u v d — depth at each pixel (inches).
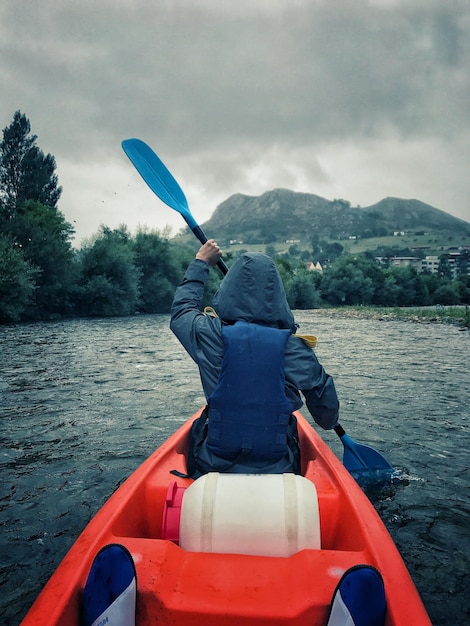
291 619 49.4
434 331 665.0
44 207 1269.7
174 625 50.4
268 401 72.1
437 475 145.8
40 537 110.8
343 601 46.4
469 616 85.4
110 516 68.6
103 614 48.1
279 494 61.6
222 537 59.8
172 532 67.1
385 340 531.8
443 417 208.1
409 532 113.4
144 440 176.6
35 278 987.3
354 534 69.5
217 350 75.9
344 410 218.8
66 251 1059.9
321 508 78.2
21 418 203.5
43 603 50.1
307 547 59.8
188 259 1473.9
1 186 1893.5
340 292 2568.9
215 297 82.7
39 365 338.3
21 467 150.9
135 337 567.8
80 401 232.4
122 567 48.7
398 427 193.8
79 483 139.4
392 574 57.0
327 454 97.9
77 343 494.3
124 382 276.8
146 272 1332.4
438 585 93.9
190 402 230.8
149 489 80.7
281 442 72.8
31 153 1914.4
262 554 59.6
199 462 77.0
